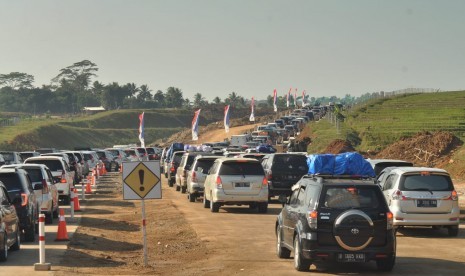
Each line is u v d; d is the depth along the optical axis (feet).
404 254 153.48
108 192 350.43
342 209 127.65
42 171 211.00
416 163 442.50
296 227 132.77
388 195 183.21
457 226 181.47
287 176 271.49
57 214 228.63
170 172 392.27
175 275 131.75
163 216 238.48
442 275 128.47
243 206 270.67
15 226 154.51
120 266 143.02
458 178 377.09
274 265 140.46
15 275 127.03
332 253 126.82
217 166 245.04
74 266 139.74
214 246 168.45
